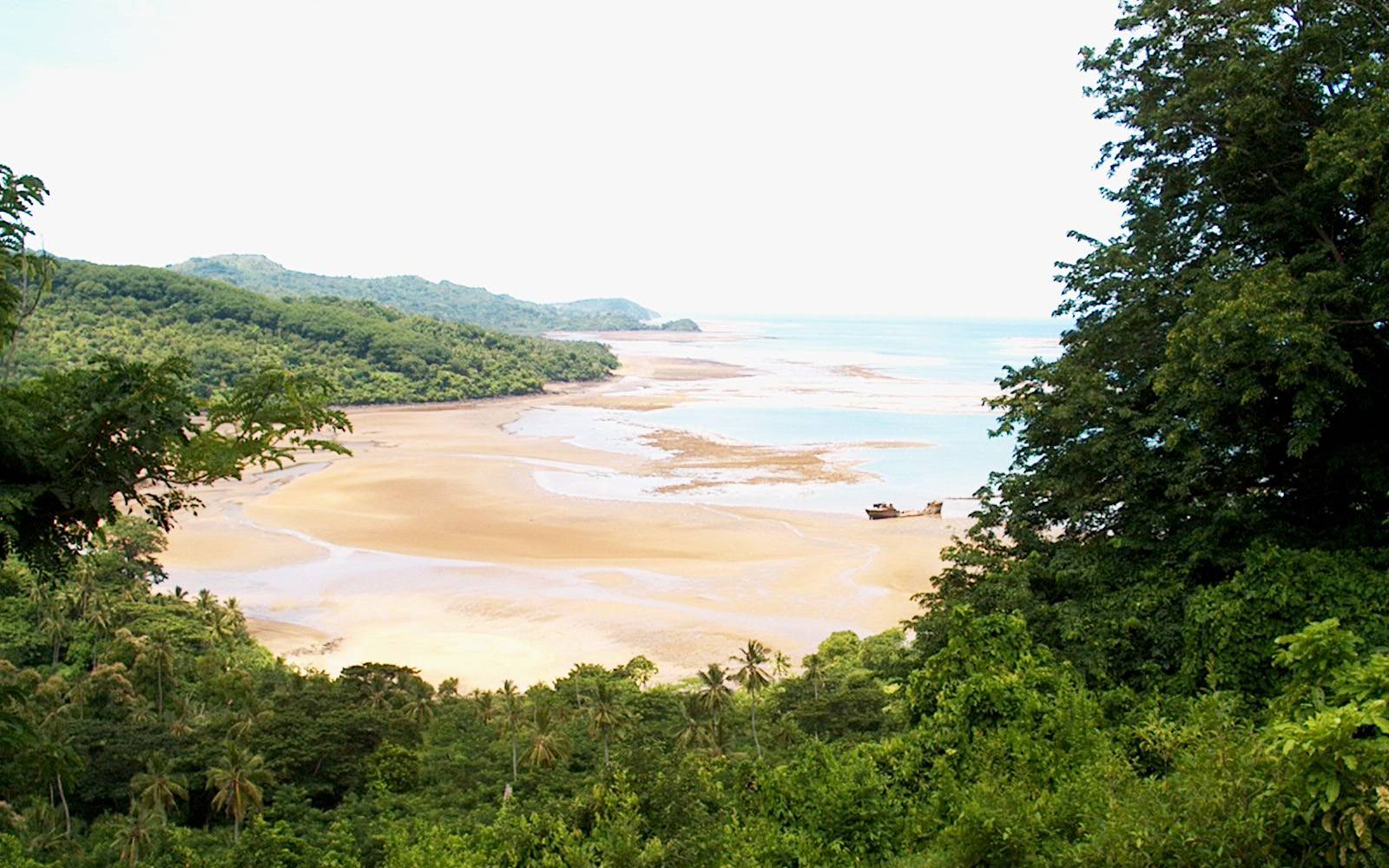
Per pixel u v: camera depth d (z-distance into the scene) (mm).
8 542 13812
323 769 40094
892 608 56531
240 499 84000
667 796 19219
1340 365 16812
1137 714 15039
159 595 57812
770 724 42656
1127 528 20500
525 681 48438
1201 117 20531
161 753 37500
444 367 180375
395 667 46188
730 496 84125
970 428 121250
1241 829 8875
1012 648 15898
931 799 13250
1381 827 8078
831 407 143250
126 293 185250
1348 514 19766
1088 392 20250
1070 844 10836
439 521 76125
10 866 21516
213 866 25828
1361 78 17609
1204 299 18141
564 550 68125
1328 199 19188
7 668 43719
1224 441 19812
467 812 33594
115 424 13281
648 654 51094
